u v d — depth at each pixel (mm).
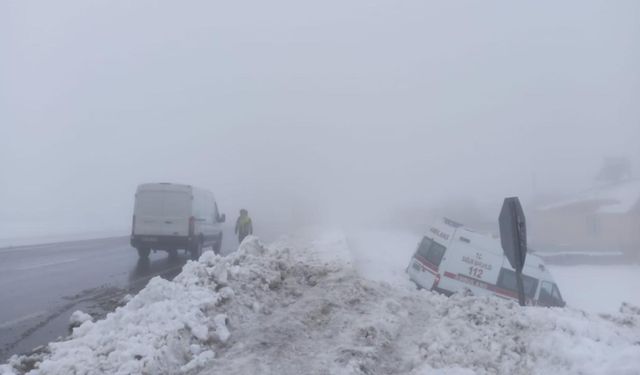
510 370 5418
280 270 9414
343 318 7105
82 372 5344
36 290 12734
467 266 16984
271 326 6859
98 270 16672
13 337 8281
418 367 5672
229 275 8203
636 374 4637
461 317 6609
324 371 5566
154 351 5652
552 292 16828
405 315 7316
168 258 20656
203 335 6375
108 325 6570
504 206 6734
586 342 5457
